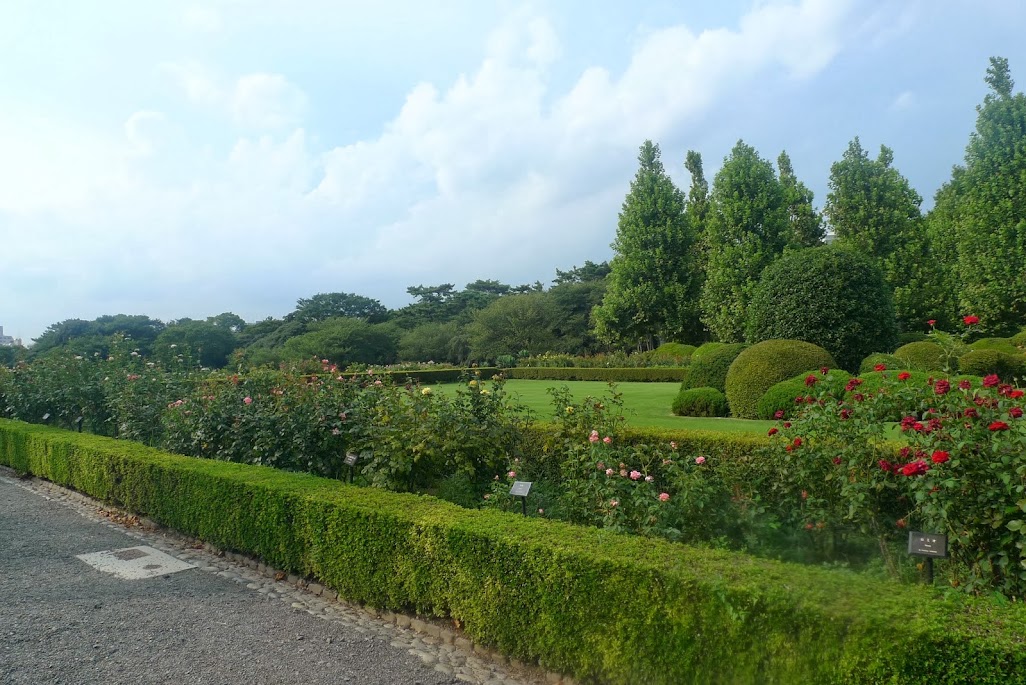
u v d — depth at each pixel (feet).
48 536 20.56
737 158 90.43
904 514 13.44
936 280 87.30
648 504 14.61
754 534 14.78
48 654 11.77
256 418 23.07
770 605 8.63
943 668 7.32
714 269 91.56
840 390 25.43
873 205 89.51
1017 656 6.95
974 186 75.20
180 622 13.43
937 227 99.09
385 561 13.76
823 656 8.11
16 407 39.11
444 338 168.86
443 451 19.65
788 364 34.58
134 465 22.25
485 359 156.97
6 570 16.94
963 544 10.92
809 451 14.34
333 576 14.90
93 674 11.00
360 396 23.09
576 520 16.49
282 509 16.29
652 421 33.42
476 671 11.39
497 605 11.66
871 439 14.38
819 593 8.69
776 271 45.85
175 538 20.36
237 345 160.97
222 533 18.19
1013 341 62.69
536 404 44.16
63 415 37.65
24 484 29.81
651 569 9.84
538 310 157.79
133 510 22.72
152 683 10.69
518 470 20.03
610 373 81.30
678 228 110.32
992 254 72.18
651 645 9.66
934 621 7.70
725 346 45.96
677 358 86.48
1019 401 11.64
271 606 14.53
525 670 11.40
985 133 74.43
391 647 12.35
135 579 16.34
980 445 10.90
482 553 11.93
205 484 18.86
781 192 91.20
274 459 21.95
